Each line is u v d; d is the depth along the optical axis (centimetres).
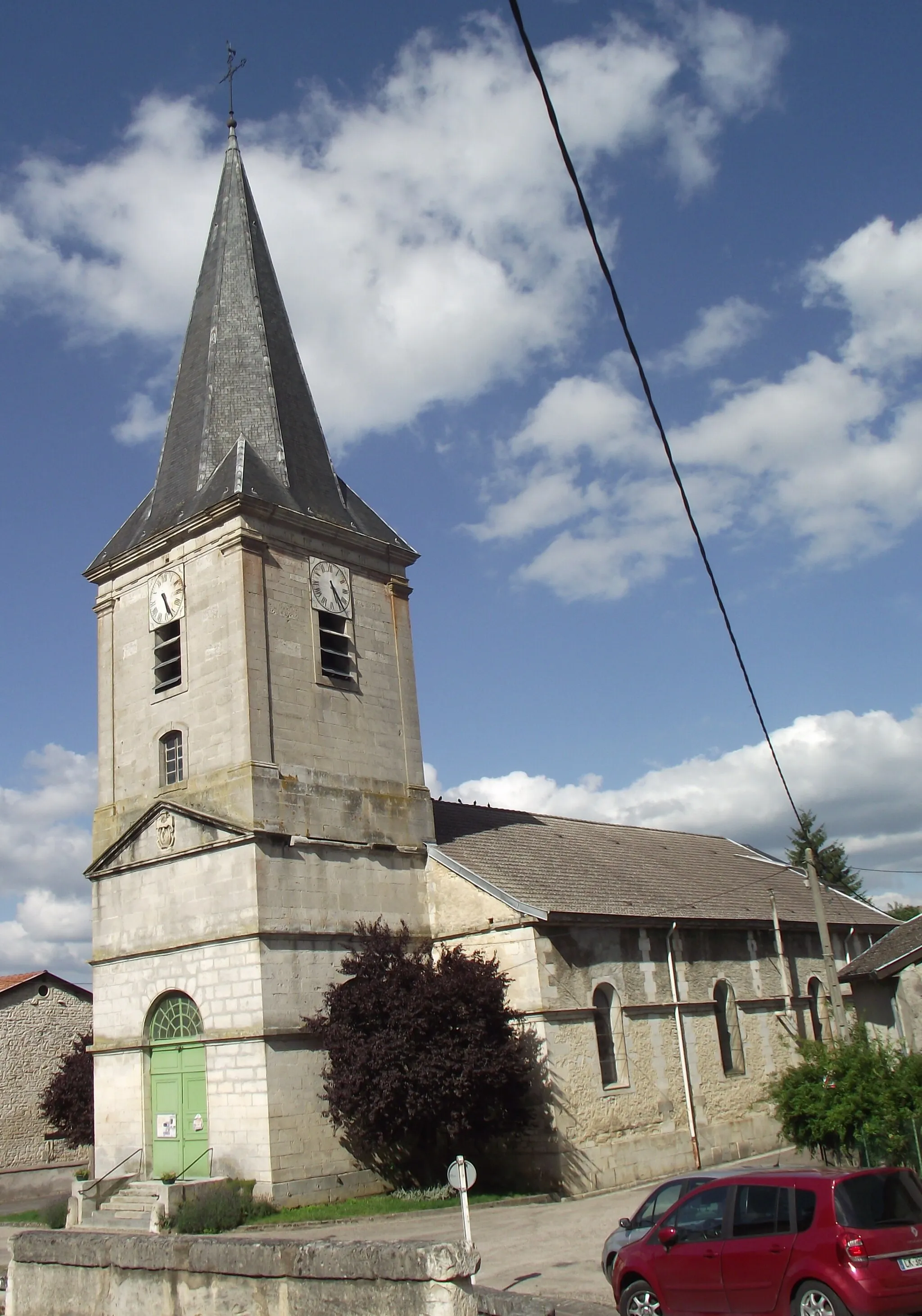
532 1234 1833
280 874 2336
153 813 2497
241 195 3141
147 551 2692
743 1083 2930
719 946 3058
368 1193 2286
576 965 2520
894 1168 1128
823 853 6234
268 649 2495
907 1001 2606
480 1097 2166
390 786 2686
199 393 2906
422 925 2623
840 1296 1023
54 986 4006
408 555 2944
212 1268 991
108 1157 2447
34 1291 1147
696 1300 1134
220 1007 2291
